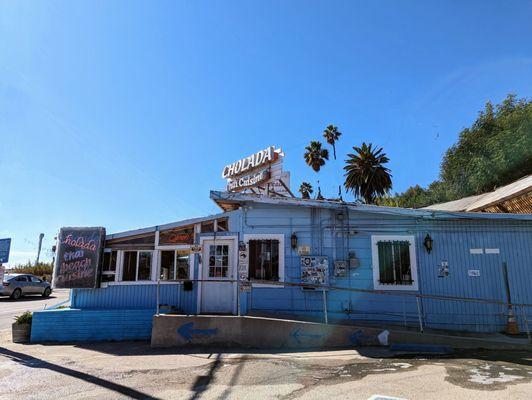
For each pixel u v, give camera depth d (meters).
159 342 9.48
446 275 10.71
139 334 10.86
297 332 9.15
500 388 5.54
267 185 16.08
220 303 11.22
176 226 11.80
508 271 10.59
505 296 10.45
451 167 33.91
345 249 11.14
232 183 18.47
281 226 11.48
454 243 10.87
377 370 6.68
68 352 9.30
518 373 6.34
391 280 10.80
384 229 11.13
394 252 10.97
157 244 11.77
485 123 30.92
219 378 6.49
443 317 10.47
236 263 11.42
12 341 10.98
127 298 11.52
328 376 6.39
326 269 11.05
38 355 9.02
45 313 11.05
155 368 7.34
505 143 26.86
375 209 11.05
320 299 10.94
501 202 13.95
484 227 10.88
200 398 5.51
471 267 10.70
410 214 10.97
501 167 26.47
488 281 10.58
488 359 7.46
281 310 10.99
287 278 11.14
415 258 10.85
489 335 9.56
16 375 7.12
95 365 7.77
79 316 11.04
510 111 30.03
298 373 6.64
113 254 11.79
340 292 10.91
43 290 25.69
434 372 6.46
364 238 11.15
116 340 10.80
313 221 11.41
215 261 11.52
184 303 11.32
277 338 9.16
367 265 11.01
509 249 10.70
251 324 9.30
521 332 10.05
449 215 10.76
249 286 10.97
